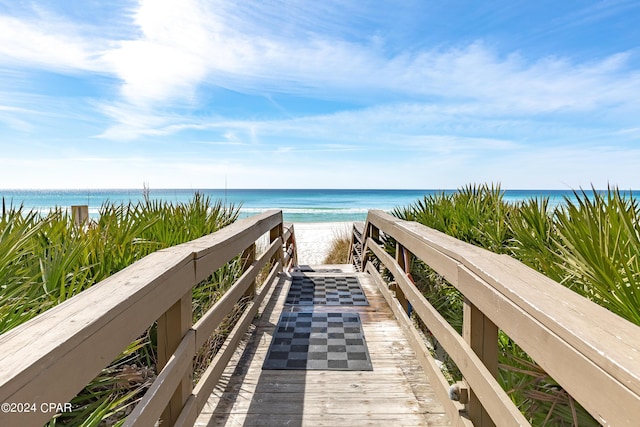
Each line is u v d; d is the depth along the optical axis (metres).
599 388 0.64
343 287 4.27
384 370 2.25
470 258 1.41
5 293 1.41
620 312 1.21
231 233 2.28
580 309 0.85
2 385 0.54
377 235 4.66
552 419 1.37
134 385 1.69
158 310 1.16
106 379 1.51
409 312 2.91
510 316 1.01
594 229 1.48
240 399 1.92
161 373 1.19
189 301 1.49
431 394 1.98
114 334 0.88
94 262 1.99
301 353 2.47
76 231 2.24
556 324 0.78
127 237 2.30
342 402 1.90
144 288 1.05
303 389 2.02
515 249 2.25
